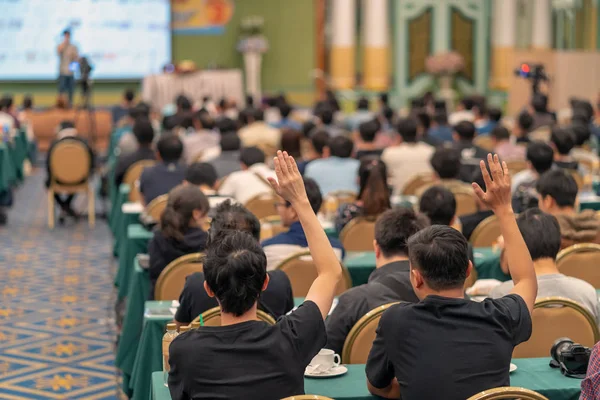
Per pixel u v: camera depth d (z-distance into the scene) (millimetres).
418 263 3930
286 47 26688
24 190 17062
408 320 3908
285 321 3746
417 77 26312
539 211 5285
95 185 17234
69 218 14273
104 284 10227
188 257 6160
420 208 6633
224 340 3662
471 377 3807
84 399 6688
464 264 3900
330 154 10281
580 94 21875
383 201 7711
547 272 5148
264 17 26391
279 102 18125
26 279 10414
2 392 6785
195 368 3633
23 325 8594
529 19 26312
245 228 5414
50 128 21594
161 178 9703
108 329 8492
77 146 13391
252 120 15719
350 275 7098
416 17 26141
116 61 25141
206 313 4609
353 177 10070
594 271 6410
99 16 24922
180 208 6406
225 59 26172
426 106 19250
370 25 25406
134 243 8234
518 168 11195
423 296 4000
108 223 13656
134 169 11625
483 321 3881
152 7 25203
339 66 25594
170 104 23641
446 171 9227
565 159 10359
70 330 8445
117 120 22625
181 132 15438
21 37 24641
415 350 3863
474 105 19484
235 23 26172
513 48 25734
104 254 11773
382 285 4910
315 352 3748
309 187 6574
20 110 23859
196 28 25922
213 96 23984
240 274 3652
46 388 6895
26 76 24734
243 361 3637
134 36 25188
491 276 7312
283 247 6348
